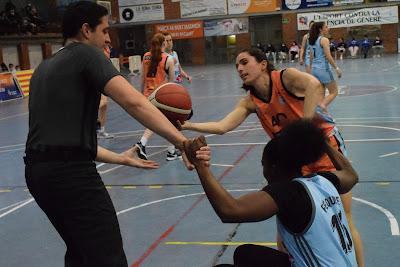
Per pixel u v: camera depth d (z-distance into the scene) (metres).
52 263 4.50
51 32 33.47
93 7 2.84
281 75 3.48
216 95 17.30
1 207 6.29
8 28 29.66
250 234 4.80
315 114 3.36
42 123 2.70
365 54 33.34
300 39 36.56
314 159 2.58
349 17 35.16
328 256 2.41
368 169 6.82
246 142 9.19
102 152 3.08
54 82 2.68
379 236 4.57
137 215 5.59
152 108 2.60
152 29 38.69
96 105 2.77
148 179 7.05
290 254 2.50
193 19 37.91
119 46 39.66
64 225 2.74
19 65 30.39
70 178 2.65
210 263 4.25
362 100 13.41
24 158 2.80
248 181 6.66
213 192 2.36
